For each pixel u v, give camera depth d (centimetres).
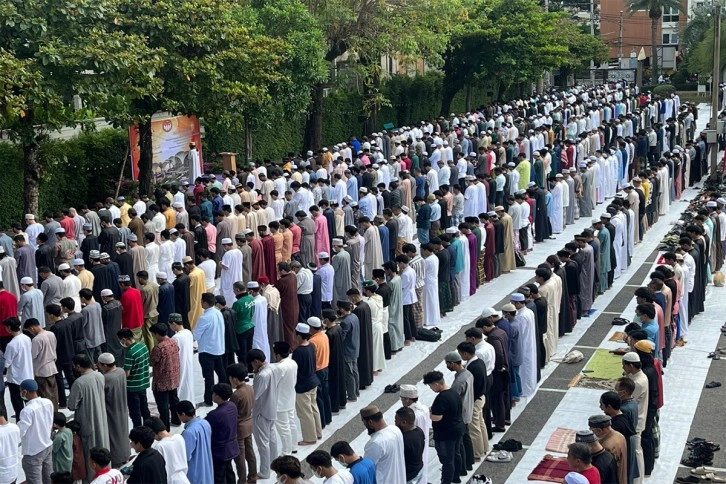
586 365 2017
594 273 2431
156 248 2259
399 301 2070
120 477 1251
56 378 1755
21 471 1540
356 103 5209
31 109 2680
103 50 2742
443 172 3506
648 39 10481
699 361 2047
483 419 1614
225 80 3186
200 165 3566
